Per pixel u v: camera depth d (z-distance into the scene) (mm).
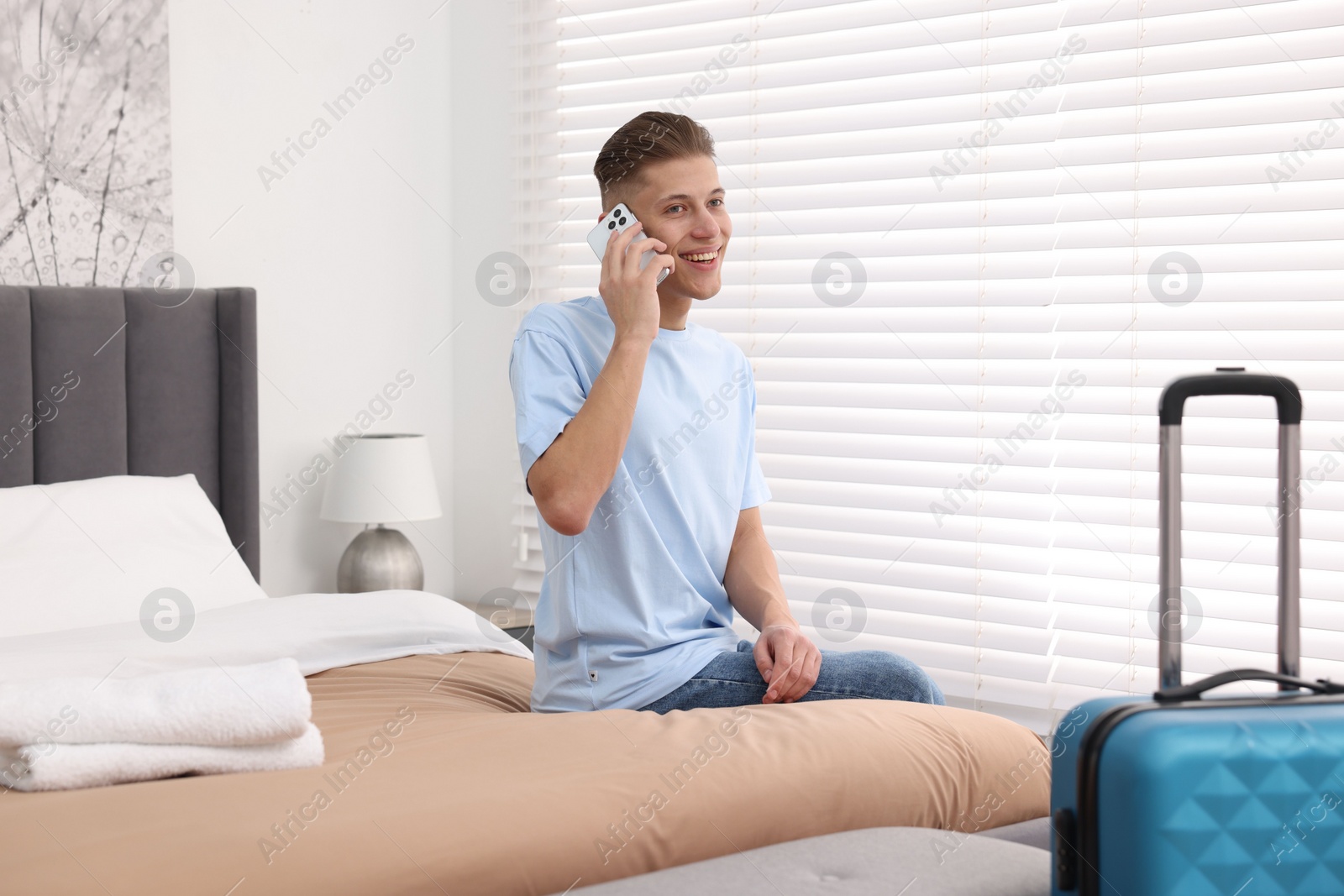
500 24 3551
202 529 2430
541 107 3479
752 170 3184
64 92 2553
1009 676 2861
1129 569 2729
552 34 3482
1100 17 2703
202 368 2779
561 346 1488
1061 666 2824
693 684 1440
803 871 889
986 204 2871
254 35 3006
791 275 3137
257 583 2584
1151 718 772
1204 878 737
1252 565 2590
